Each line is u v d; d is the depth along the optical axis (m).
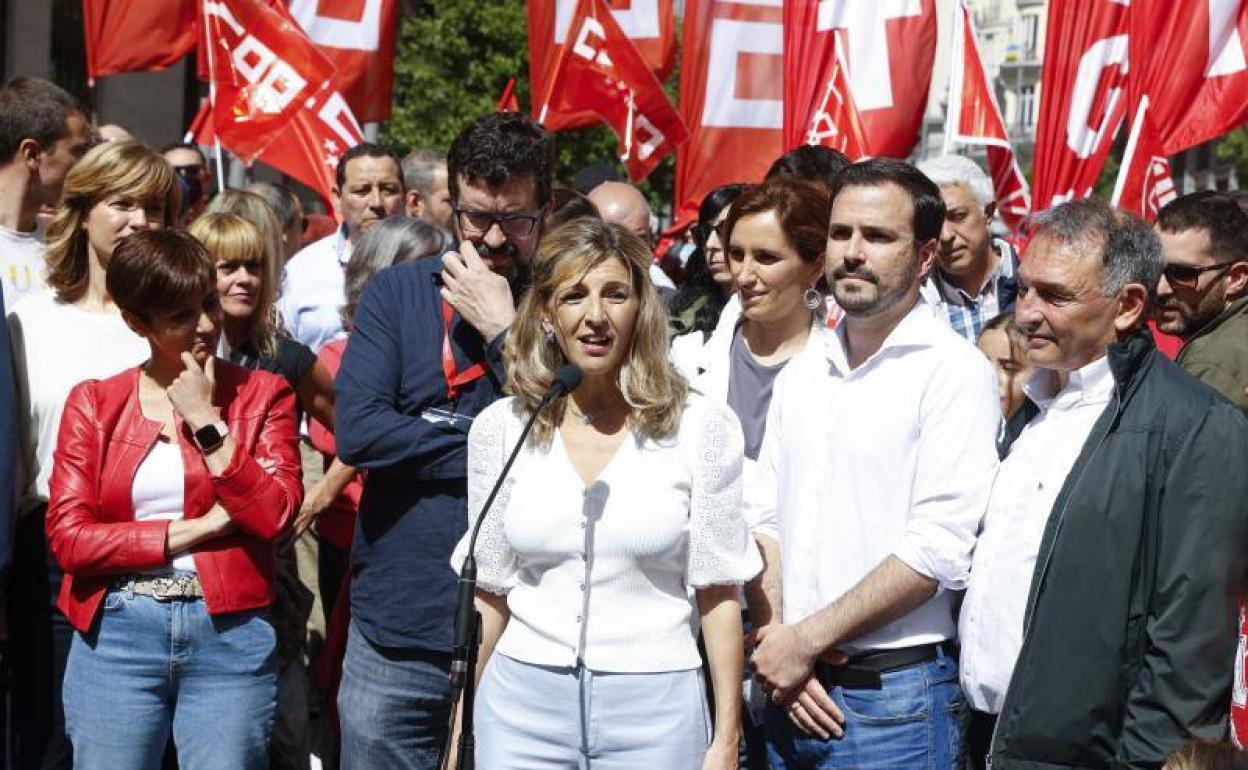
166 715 3.88
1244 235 4.50
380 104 7.60
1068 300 3.22
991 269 5.48
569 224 3.31
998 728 3.20
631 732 3.21
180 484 3.84
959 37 6.86
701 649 3.91
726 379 4.17
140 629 3.79
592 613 3.22
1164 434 3.08
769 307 3.96
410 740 3.94
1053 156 6.72
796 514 3.59
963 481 3.37
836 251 3.47
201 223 4.67
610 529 3.21
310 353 4.89
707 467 3.25
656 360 3.28
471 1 13.23
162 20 7.46
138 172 4.12
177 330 3.82
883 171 3.46
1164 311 4.62
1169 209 4.60
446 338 3.92
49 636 4.04
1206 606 2.99
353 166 6.57
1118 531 3.07
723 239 4.12
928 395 3.42
